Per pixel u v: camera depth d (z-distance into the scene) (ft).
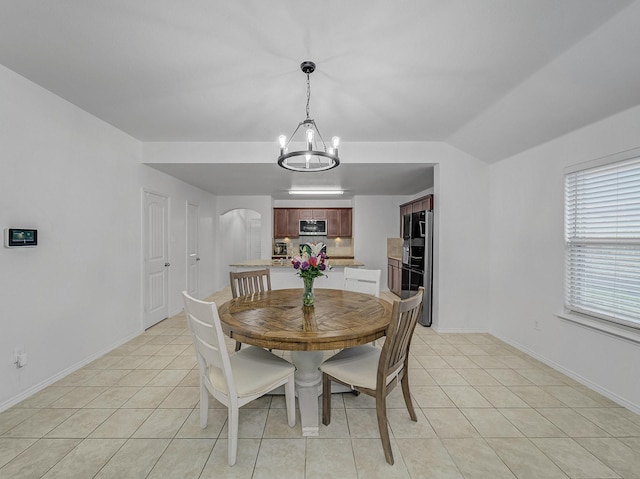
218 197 20.88
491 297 11.68
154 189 12.48
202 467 4.96
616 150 6.90
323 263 7.10
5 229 6.42
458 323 11.87
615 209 7.07
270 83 7.07
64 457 5.14
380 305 7.19
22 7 4.67
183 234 15.37
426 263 12.69
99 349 9.33
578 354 7.88
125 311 10.64
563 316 8.18
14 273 6.65
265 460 5.12
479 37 5.40
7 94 6.49
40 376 7.29
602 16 4.83
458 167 11.59
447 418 6.31
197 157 11.46
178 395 7.14
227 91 7.47
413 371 8.52
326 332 5.26
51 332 7.59
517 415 6.41
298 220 22.20
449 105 8.19
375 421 6.24
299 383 6.90
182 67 6.42
